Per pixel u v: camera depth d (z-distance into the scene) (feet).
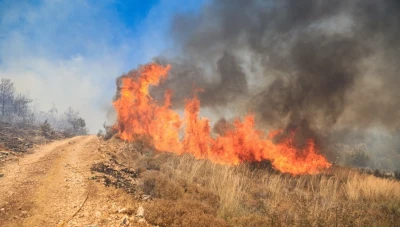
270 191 32.60
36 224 18.85
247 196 29.91
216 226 19.19
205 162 43.93
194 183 31.81
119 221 19.99
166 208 21.77
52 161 41.73
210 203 25.45
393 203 29.43
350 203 28.40
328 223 20.70
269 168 46.91
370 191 34.09
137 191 27.63
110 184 29.27
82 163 40.47
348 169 51.55
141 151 55.26
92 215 20.89
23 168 35.37
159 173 35.19
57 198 24.43
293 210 24.85
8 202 22.56
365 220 22.45
